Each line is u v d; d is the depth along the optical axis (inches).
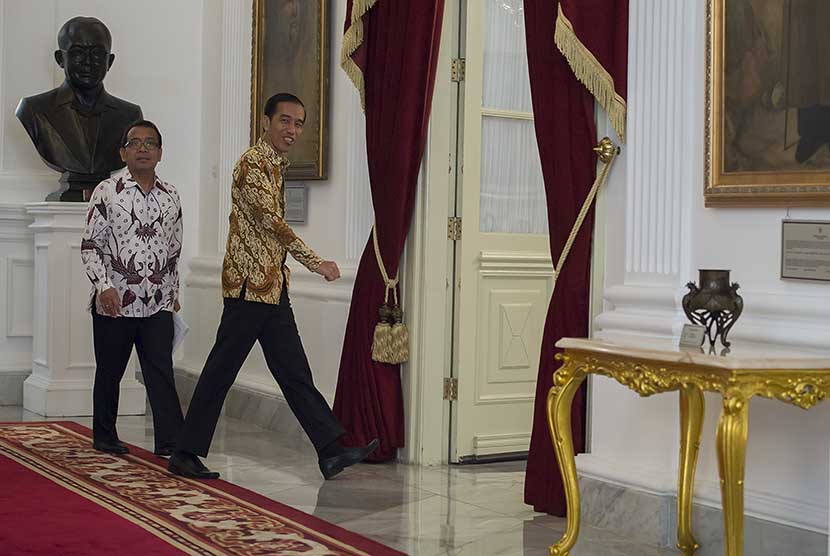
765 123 167.0
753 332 165.6
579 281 198.8
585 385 202.8
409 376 245.6
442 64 245.6
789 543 160.6
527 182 258.5
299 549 167.9
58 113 303.4
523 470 241.3
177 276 242.7
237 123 321.7
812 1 160.4
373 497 210.4
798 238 163.0
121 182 235.1
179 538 172.2
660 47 184.9
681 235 181.3
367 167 261.7
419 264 244.4
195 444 219.9
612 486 187.9
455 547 175.2
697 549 172.9
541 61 203.5
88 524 179.5
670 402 181.9
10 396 319.0
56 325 297.3
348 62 247.9
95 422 244.5
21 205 317.7
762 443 166.6
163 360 240.2
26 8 325.4
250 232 217.9
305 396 223.0
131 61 338.6
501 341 253.6
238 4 322.7
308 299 281.0
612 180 196.2
